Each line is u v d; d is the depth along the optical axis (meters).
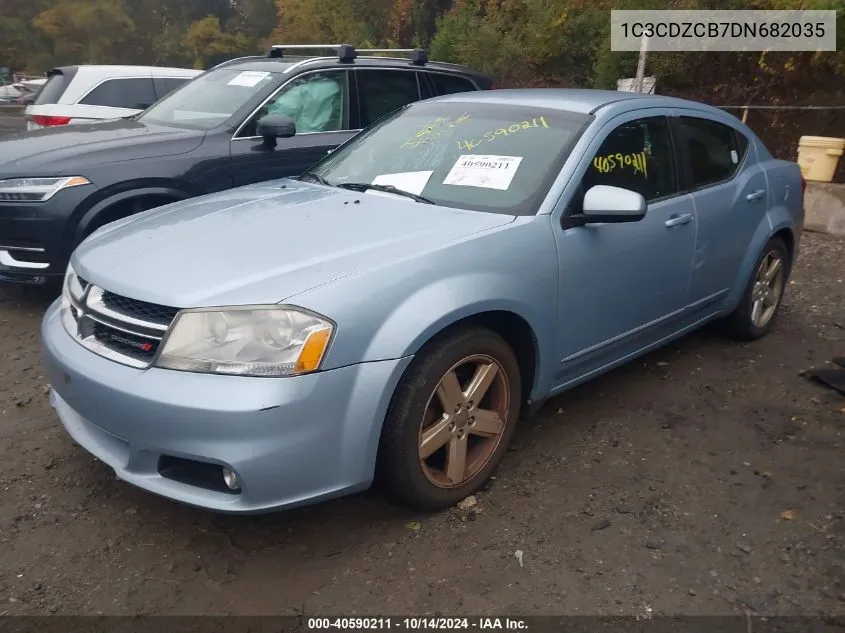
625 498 3.34
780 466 3.63
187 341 2.66
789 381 4.58
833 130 11.56
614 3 14.73
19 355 4.82
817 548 3.01
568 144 3.71
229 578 2.81
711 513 3.24
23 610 2.62
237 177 5.87
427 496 3.08
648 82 12.27
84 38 57.00
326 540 3.02
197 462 2.80
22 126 20.09
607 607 2.68
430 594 2.73
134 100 9.10
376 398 2.77
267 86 6.14
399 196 3.72
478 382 3.20
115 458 2.87
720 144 4.71
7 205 5.07
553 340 3.47
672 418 4.10
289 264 2.88
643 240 3.85
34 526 3.07
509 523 3.14
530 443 3.80
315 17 42.38
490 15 20.48
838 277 6.88
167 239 3.23
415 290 2.90
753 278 4.91
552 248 3.39
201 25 58.19
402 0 33.81
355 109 6.64
